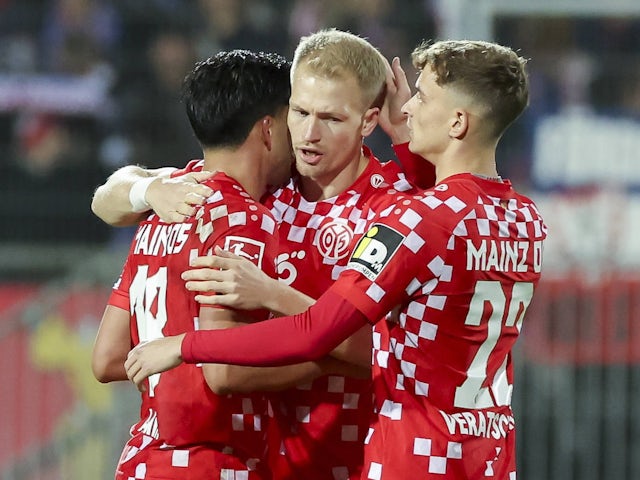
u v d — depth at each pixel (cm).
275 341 1021
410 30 2750
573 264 2206
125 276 1191
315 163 1130
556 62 2444
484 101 1080
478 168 1100
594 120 2400
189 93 1127
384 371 1089
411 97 1184
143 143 2627
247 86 1111
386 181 1189
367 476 1084
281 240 1173
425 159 1164
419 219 1045
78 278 2306
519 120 2425
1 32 2786
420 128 1108
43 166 2589
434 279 1054
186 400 1080
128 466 1107
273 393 1185
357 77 1123
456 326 1068
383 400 1088
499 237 1080
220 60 1130
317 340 1025
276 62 1148
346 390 1173
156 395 1097
